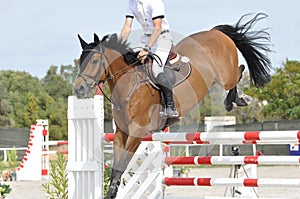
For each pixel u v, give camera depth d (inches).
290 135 374.9
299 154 1024.9
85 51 390.3
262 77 519.8
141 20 412.5
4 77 3395.7
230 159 403.2
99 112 410.9
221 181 405.7
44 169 940.0
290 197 607.2
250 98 514.9
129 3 414.9
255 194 480.1
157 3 402.9
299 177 847.7
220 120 450.6
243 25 517.3
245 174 463.5
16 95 2950.3
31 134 918.4
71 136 418.6
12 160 1002.1
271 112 1878.7
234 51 500.1
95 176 409.7
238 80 505.4
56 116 2662.4
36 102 2753.4
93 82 384.8
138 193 422.6
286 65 1956.2
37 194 685.3
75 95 384.8
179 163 422.9
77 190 416.5
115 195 386.9
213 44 482.9
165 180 424.8
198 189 738.8
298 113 1843.0
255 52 517.3
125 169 393.1
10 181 890.7
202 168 1114.1
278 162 387.9
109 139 410.3
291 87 1894.7
